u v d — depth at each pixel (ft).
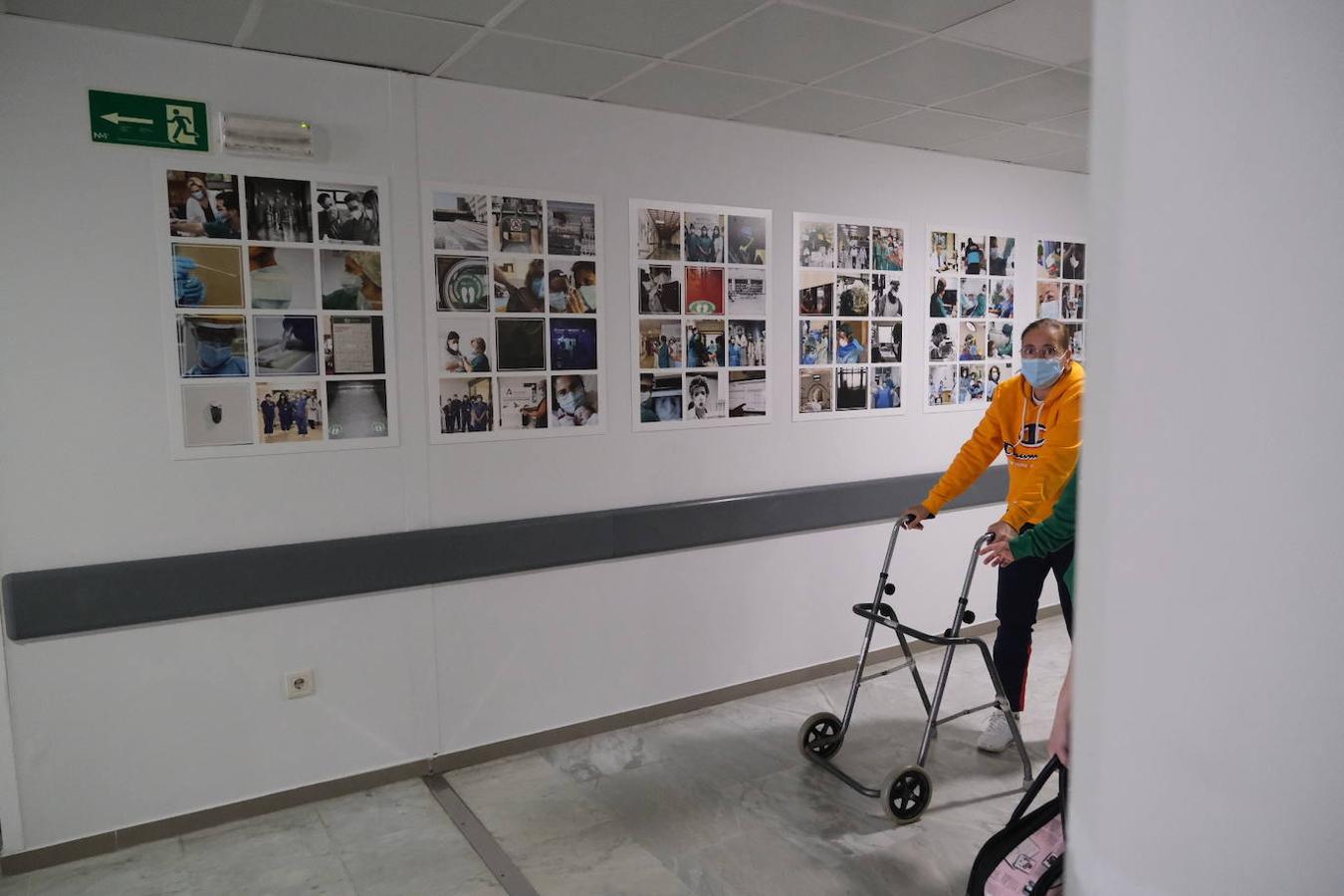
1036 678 14.34
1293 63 1.46
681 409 13.08
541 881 9.03
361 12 8.75
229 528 10.10
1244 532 1.56
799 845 9.64
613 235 12.27
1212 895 1.66
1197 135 1.53
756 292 13.62
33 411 9.07
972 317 16.20
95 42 9.03
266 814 10.43
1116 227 1.63
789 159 13.76
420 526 11.22
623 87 11.34
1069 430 10.80
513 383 11.69
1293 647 1.55
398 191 10.72
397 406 10.94
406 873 9.19
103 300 9.29
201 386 9.82
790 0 8.63
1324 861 1.58
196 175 9.61
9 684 9.09
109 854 9.59
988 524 16.56
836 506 14.44
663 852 9.54
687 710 13.34
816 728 11.53
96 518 9.43
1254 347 1.52
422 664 11.30
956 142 14.66
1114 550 1.69
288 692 10.48
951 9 8.91
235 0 8.38
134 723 9.71
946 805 10.46
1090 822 1.77
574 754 11.98
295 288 10.23
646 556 12.86
